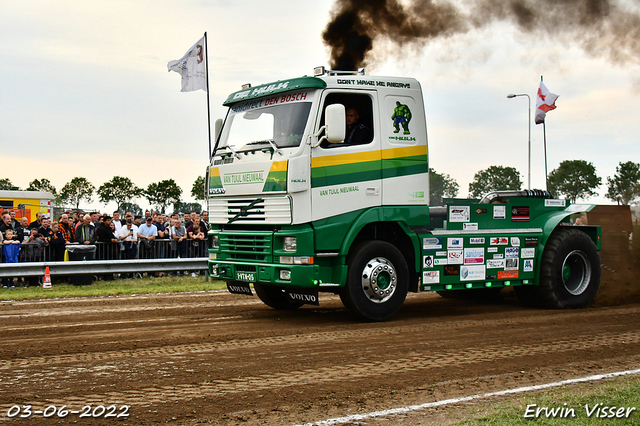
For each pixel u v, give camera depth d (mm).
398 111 8508
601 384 5316
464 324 8211
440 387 5176
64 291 11633
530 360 6160
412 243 8516
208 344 6754
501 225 9469
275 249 7945
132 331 7562
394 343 6898
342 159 8016
